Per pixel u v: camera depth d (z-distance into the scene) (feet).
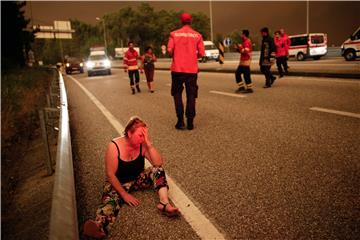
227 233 9.46
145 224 10.23
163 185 10.75
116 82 64.23
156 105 32.55
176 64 20.97
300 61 91.71
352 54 77.20
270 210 10.48
